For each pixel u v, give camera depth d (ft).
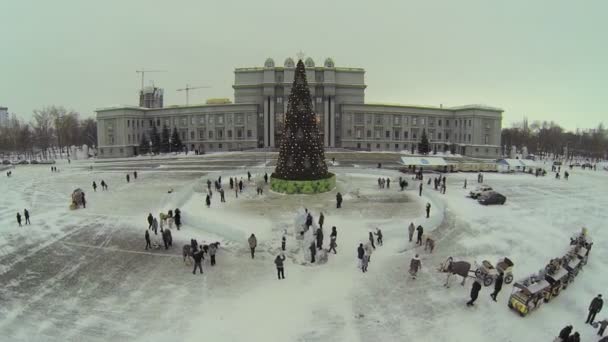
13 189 142.00
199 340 40.37
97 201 115.44
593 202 117.39
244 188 131.54
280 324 43.52
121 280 56.29
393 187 136.56
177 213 83.41
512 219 93.76
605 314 46.57
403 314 45.80
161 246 71.61
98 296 51.01
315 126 123.13
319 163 124.06
